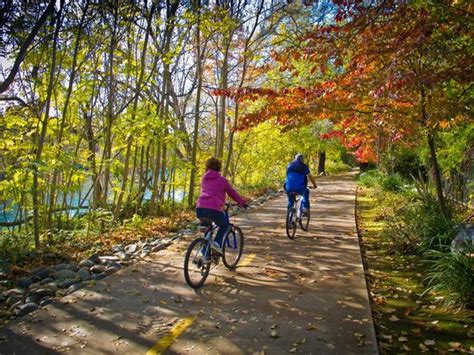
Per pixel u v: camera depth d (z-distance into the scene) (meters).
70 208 10.73
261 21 14.86
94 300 5.24
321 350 3.99
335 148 32.88
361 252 7.94
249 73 17.20
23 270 6.40
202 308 5.01
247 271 6.52
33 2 7.74
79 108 11.12
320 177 32.22
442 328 4.56
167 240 8.81
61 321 4.62
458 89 6.68
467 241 6.25
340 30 6.71
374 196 16.61
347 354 3.91
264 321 4.64
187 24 11.51
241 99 7.87
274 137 22.80
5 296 5.40
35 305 5.01
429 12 5.61
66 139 10.70
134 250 7.88
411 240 8.03
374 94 6.07
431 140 8.24
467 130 8.27
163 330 4.42
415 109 7.09
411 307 5.18
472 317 4.73
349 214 12.45
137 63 11.30
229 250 7.57
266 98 7.90
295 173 9.23
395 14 6.02
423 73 5.74
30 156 7.62
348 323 4.59
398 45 5.81
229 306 5.08
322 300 5.28
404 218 9.44
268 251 7.82
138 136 10.73
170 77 12.91
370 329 4.44
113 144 11.27
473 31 5.61
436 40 5.70
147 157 12.76
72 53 9.98
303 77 12.03
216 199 6.04
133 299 5.29
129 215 12.60
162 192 13.40
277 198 17.53
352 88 6.91
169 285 5.84
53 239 8.49
